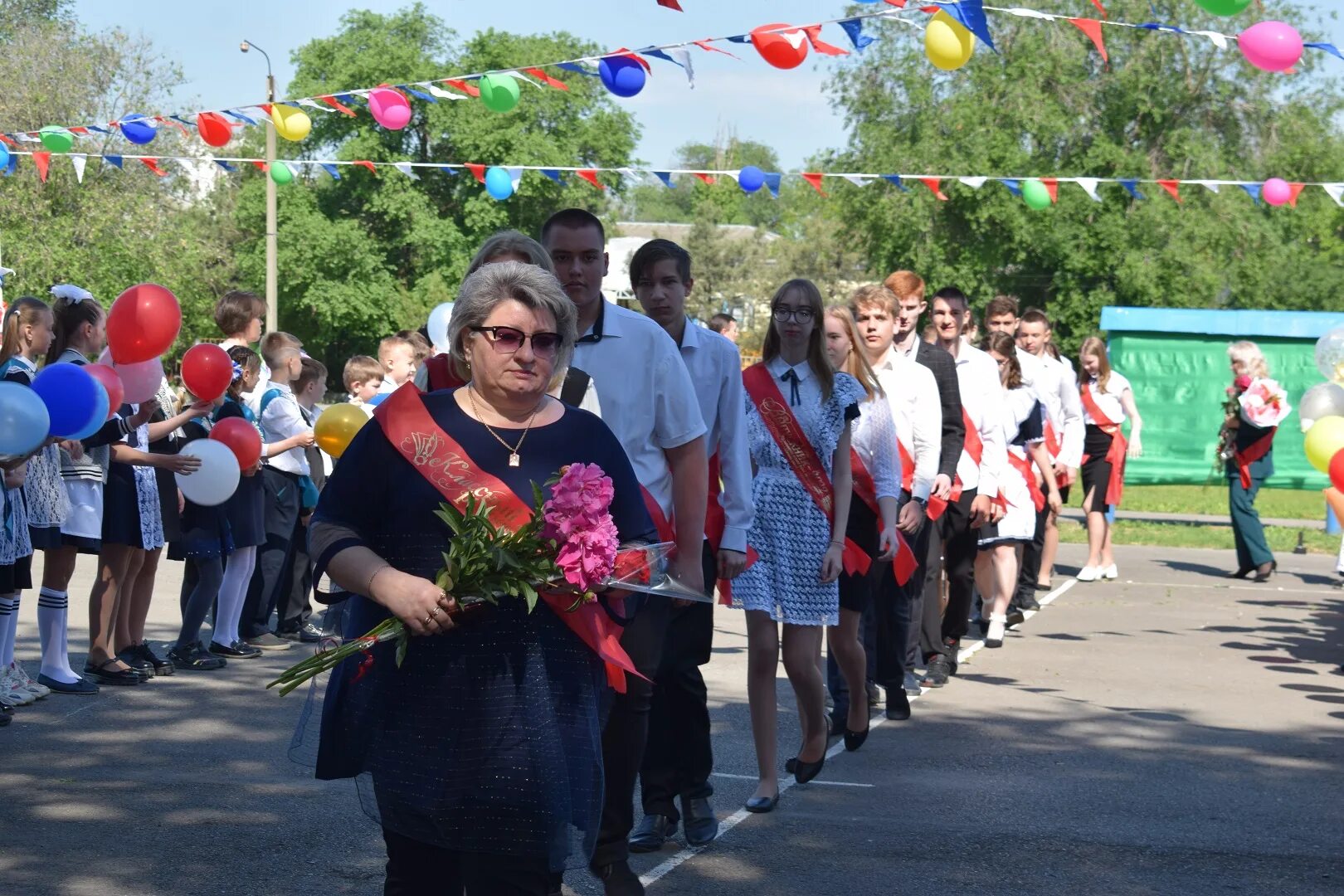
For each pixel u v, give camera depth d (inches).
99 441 272.4
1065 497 480.4
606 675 127.0
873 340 270.2
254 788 218.8
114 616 297.4
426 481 119.4
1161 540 653.9
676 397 170.9
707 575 195.0
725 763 243.1
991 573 369.7
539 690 118.0
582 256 167.9
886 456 240.2
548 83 329.4
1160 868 188.5
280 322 1984.5
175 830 196.2
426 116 1886.1
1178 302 1332.4
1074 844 198.5
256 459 307.3
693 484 170.9
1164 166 1358.3
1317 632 399.5
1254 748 260.8
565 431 124.2
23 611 385.1
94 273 1295.5
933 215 1354.6
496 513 117.6
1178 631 397.7
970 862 189.3
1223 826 208.8
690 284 194.7
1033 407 362.0
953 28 273.4
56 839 191.0
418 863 122.7
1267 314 808.3
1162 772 241.6
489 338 119.7
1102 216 1332.4
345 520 120.6
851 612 240.5
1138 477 828.0
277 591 354.9
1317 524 757.3
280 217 1849.2
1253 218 1330.0
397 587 114.3
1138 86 1295.5
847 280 2405.3
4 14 1820.9
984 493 312.7
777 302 219.6
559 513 113.1
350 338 2057.1
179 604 410.9
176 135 1391.5
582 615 119.7
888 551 238.5
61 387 243.9
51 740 247.0
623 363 169.6
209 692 290.7
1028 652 360.8
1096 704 298.0
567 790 117.6
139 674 298.0
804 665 219.5
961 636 323.3
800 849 194.1
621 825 163.8
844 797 221.6
